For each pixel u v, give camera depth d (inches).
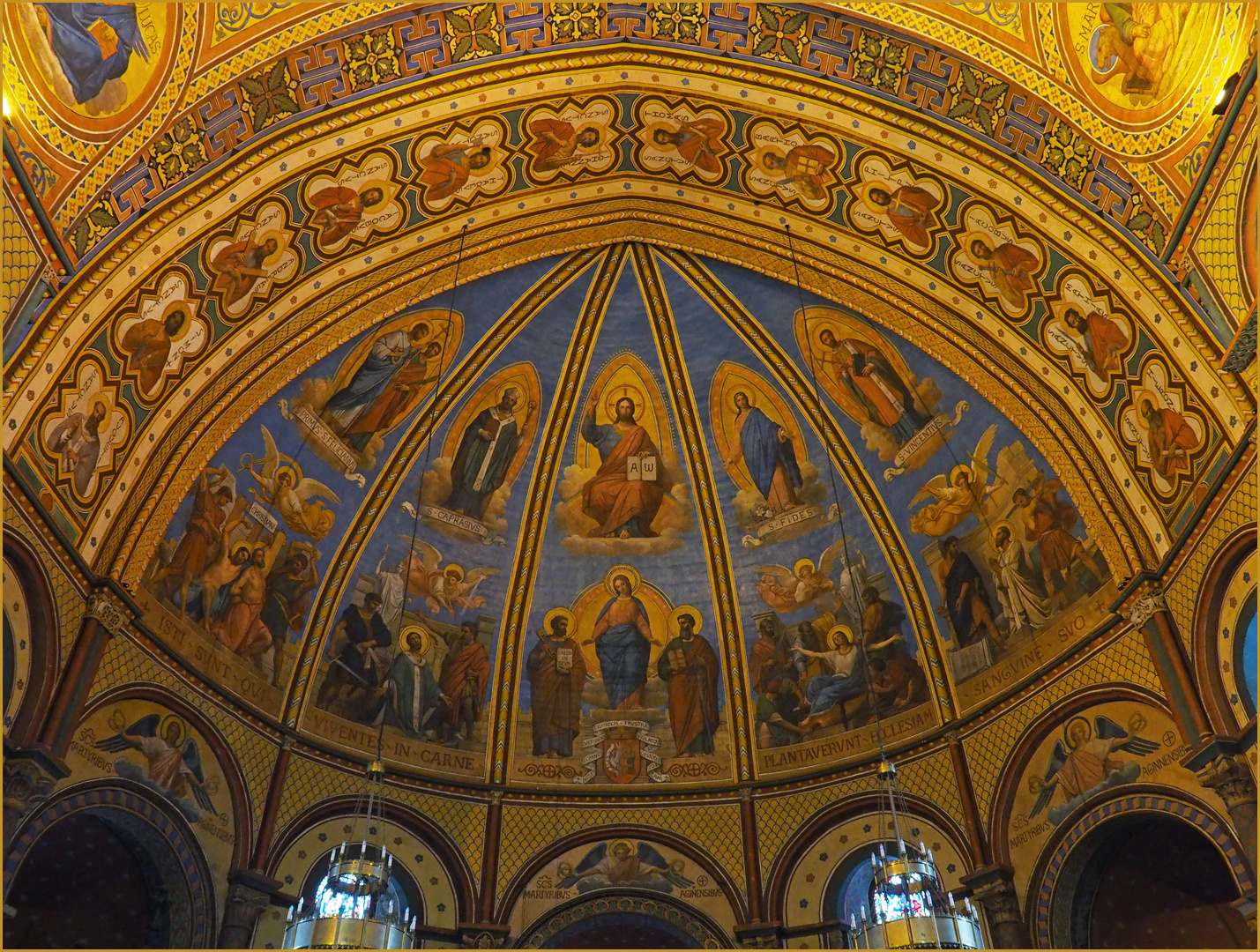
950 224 729.0
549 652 901.8
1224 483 625.0
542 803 849.5
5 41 516.7
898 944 555.2
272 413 787.4
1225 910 701.9
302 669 806.5
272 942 724.7
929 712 815.1
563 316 868.6
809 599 882.1
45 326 587.2
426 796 827.4
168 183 626.8
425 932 780.0
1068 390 730.2
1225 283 584.7
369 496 850.1
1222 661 634.2
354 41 643.5
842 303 816.9
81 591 653.3
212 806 722.8
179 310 679.7
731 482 899.4
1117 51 596.1
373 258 772.0
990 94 654.5
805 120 717.3
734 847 826.2
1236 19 537.0
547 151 763.4
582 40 696.4
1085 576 741.3
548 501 904.3
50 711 613.9
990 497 802.8
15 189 533.3
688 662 900.0
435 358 845.8
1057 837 717.9
